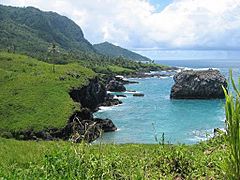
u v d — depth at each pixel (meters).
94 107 86.38
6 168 11.43
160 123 60.28
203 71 93.44
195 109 74.81
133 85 131.75
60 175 7.78
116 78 137.88
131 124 60.53
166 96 99.25
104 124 55.12
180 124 58.56
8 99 68.56
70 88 79.88
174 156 9.62
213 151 10.27
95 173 7.95
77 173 7.74
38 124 56.25
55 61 157.62
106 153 10.28
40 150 18.48
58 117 59.31
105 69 170.88
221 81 90.75
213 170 8.33
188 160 9.42
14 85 78.69
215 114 67.94
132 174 7.99
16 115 60.88
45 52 193.38
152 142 47.03
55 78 86.44
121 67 194.38
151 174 8.65
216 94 90.50
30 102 67.12
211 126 55.94
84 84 84.94
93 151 9.35
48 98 70.50
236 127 4.19
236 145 4.21
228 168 4.36
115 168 8.70
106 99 91.81
